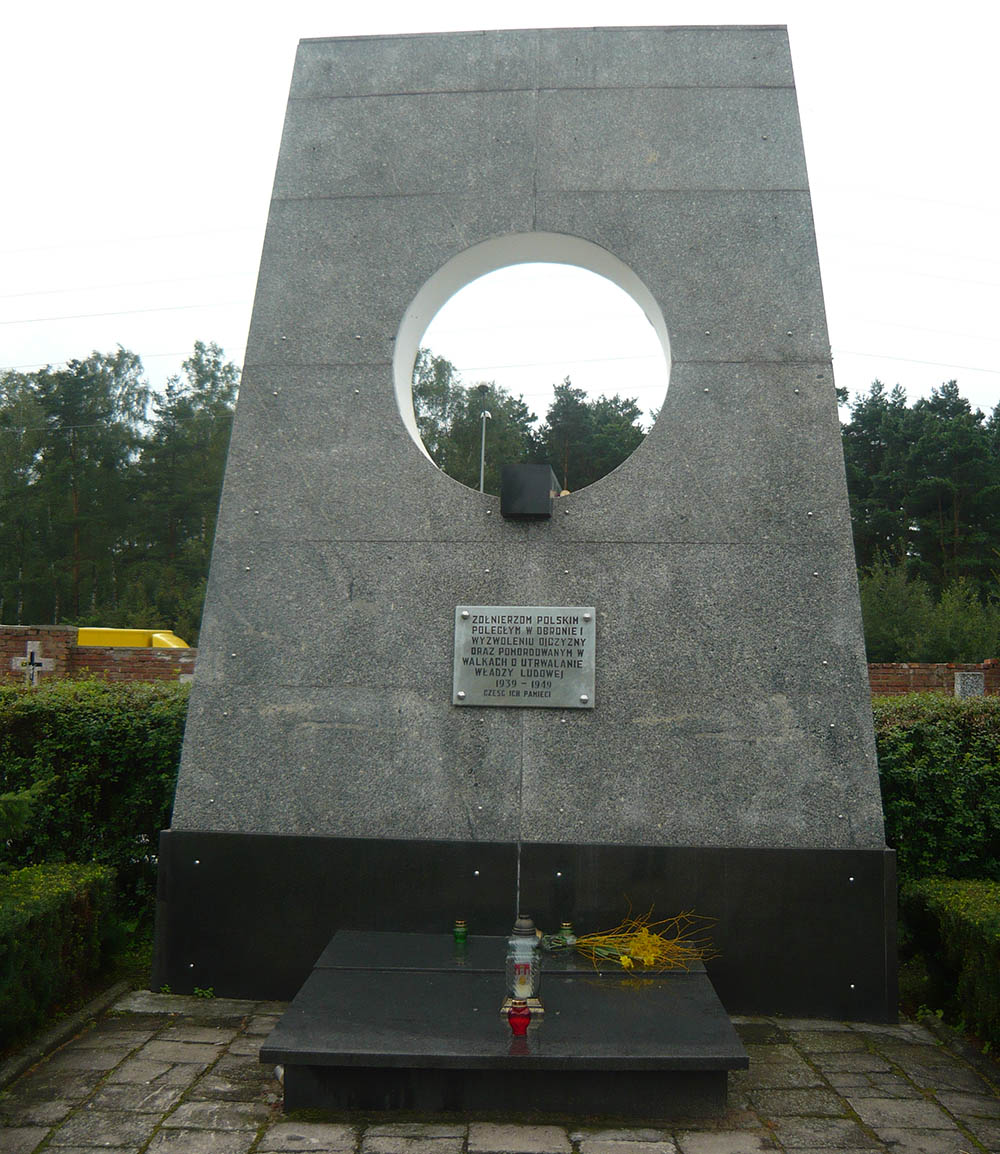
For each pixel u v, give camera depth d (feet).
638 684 17.61
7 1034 14.79
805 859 17.02
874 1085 14.16
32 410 134.41
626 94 19.21
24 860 21.21
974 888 18.35
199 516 130.72
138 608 113.70
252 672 18.12
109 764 21.58
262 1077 14.16
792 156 18.80
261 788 17.81
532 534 18.11
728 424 18.17
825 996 16.89
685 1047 12.96
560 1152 12.03
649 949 16.05
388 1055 12.73
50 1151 12.02
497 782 17.54
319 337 18.99
